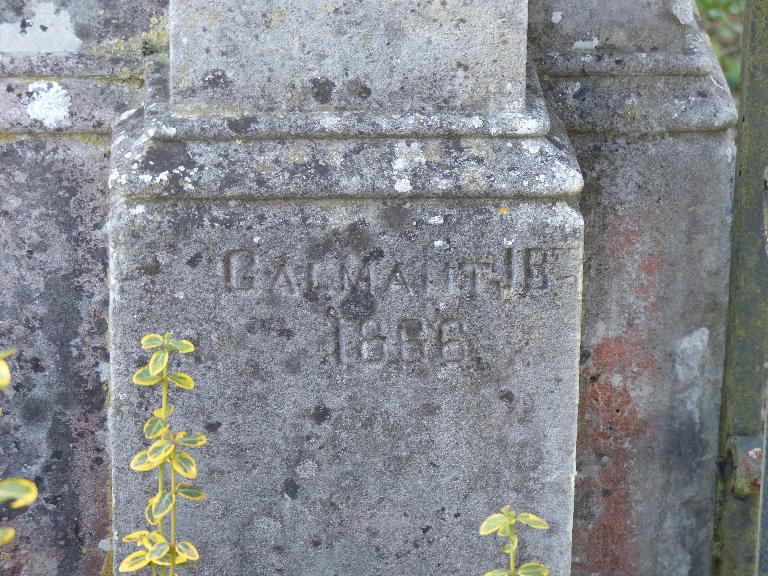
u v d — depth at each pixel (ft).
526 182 6.45
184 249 6.43
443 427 6.71
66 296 7.21
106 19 7.00
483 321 6.61
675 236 7.35
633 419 7.54
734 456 7.47
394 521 6.79
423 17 6.43
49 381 7.28
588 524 7.64
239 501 6.71
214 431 6.63
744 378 7.45
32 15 6.95
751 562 7.62
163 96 6.66
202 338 6.52
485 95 6.52
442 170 6.43
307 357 6.59
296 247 6.47
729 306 7.43
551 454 6.78
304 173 6.38
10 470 7.35
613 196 7.26
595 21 7.13
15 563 7.42
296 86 6.45
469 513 6.81
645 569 7.73
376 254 6.51
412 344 6.61
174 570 6.41
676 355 7.50
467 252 6.53
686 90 7.20
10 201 7.09
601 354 7.44
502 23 6.45
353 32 6.42
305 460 6.70
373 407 6.67
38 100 6.99
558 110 7.12
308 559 6.79
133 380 6.15
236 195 6.37
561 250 6.56
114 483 6.63
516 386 6.69
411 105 6.50
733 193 7.36
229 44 6.40
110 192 6.71
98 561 7.49
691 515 7.71
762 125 7.20
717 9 13.96
